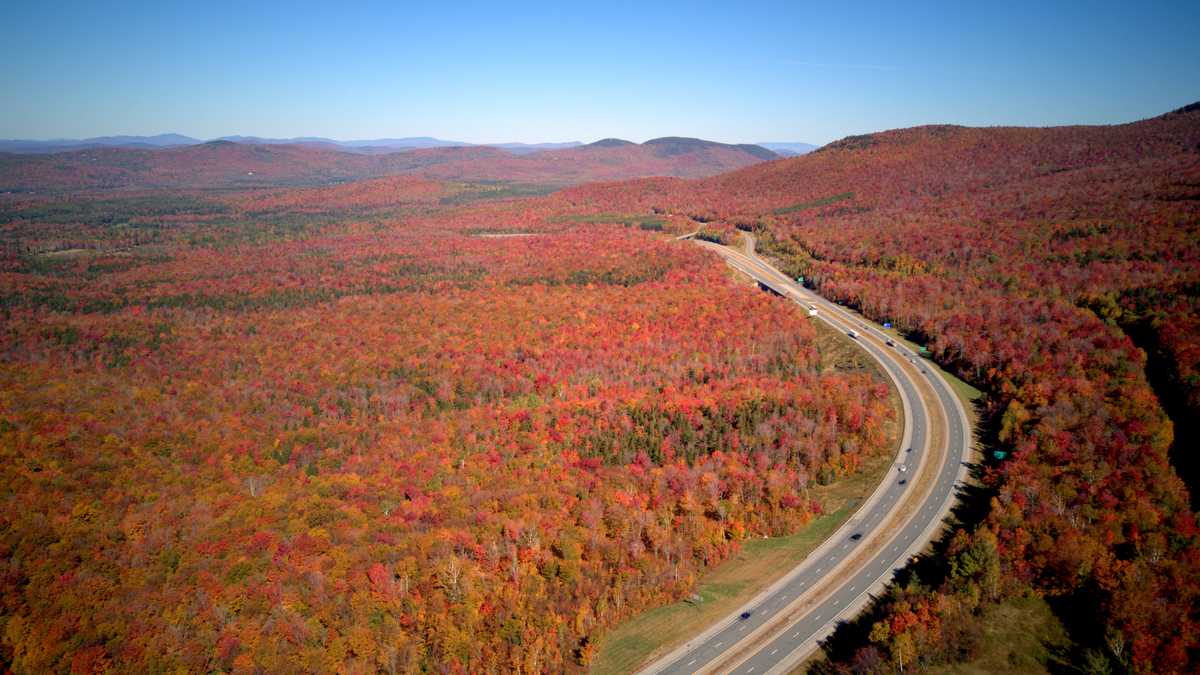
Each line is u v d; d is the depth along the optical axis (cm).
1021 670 10581
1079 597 11519
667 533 14738
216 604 12750
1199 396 15325
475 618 12600
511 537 14275
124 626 12369
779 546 14700
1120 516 12425
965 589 11794
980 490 15325
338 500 15738
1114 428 15162
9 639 12181
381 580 13062
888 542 14212
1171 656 9894
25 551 13950
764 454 16938
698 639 12338
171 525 14912
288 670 11638
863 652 11069
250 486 16425
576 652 12388
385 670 11925
